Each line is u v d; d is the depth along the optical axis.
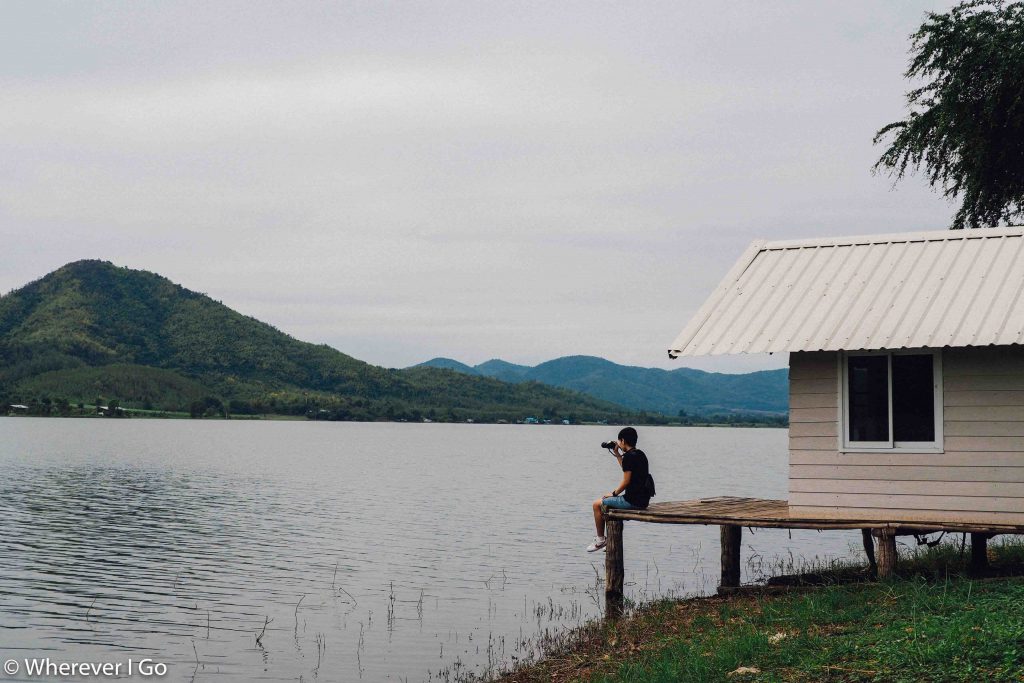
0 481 55.50
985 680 9.01
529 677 13.31
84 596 21.33
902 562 17.61
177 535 32.12
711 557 26.38
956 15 25.47
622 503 16.19
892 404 14.27
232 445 113.69
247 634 17.77
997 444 13.56
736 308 15.70
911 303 14.49
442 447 122.88
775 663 10.64
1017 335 13.01
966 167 25.34
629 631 14.66
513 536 32.28
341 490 52.34
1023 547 19.00
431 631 17.86
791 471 14.89
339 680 14.75
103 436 132.88
